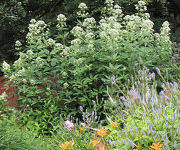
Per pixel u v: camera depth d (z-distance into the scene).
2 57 12.32
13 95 6.61
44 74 6.73
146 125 3.93
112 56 6.33
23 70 6.37
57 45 6.72
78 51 6.54
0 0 12.62
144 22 6.74
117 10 7.51
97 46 6.84
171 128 3.67
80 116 6.50
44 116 6.12
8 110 6.24
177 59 7.84
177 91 4.65
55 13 12.90
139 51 6.67
